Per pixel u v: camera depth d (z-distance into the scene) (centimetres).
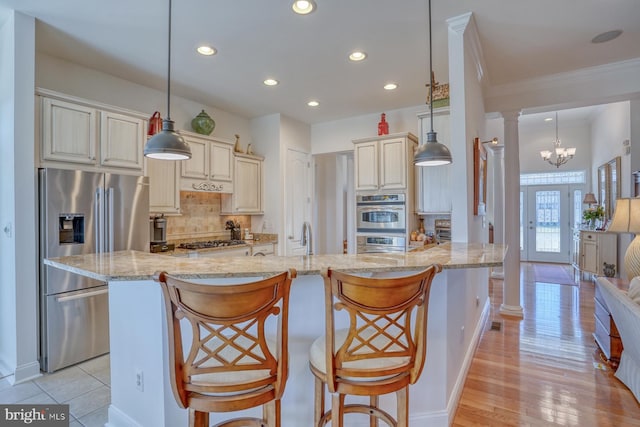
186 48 302
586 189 786
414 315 192
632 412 216
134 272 151
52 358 267
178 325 124
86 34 278
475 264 166
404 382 140
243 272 148
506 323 389
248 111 482
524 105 389
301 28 269
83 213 282
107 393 239
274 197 495
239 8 243
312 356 150
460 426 203
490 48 306
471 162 282
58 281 271
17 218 250
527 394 238
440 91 345
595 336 329
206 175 420
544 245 851
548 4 239
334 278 129
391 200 427
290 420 178
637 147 484
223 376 128
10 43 251
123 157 317
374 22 261
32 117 256
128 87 373
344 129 523
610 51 313
